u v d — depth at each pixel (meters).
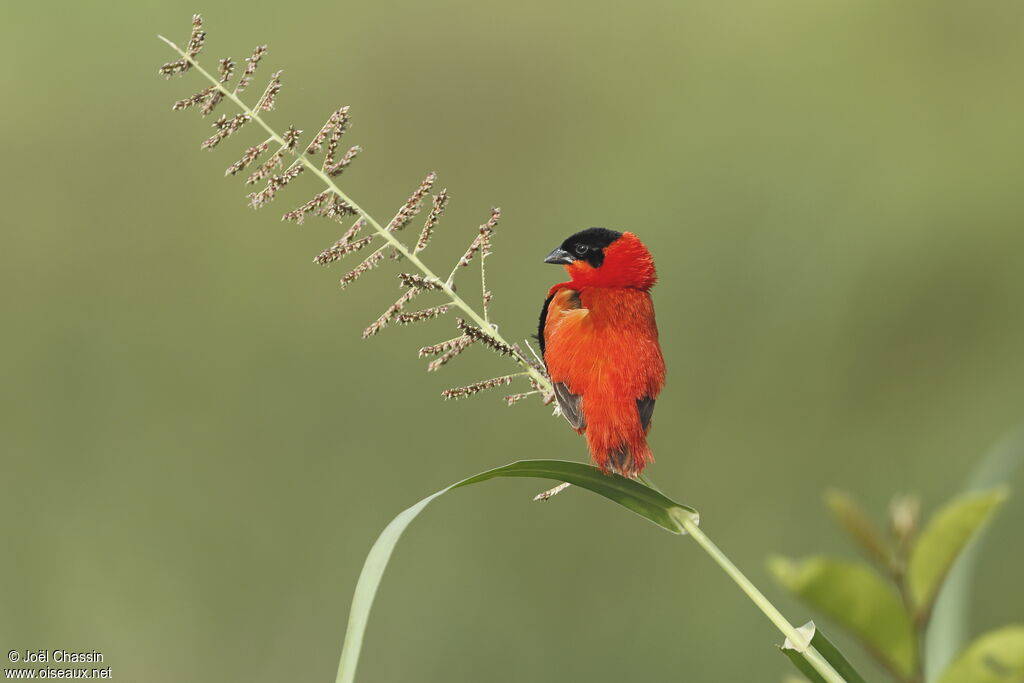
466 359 14.29
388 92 16.05
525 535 13.20
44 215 15.38
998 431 13.97
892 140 15.99
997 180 15.27
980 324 14.75
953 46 16.41
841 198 15.42
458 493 13.51
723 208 15.48
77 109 15.62
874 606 4.31
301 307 14.98
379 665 12.16
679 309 14.95
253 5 15.99
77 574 12.70
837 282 14.88
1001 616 11.09
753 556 13.02
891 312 14.74
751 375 14.52
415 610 12.57
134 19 15.72
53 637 12.23
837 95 16.41
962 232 14.99
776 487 13.77
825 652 4.00
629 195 15.72
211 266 15.22
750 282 15.00
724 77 16.66
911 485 13.60
